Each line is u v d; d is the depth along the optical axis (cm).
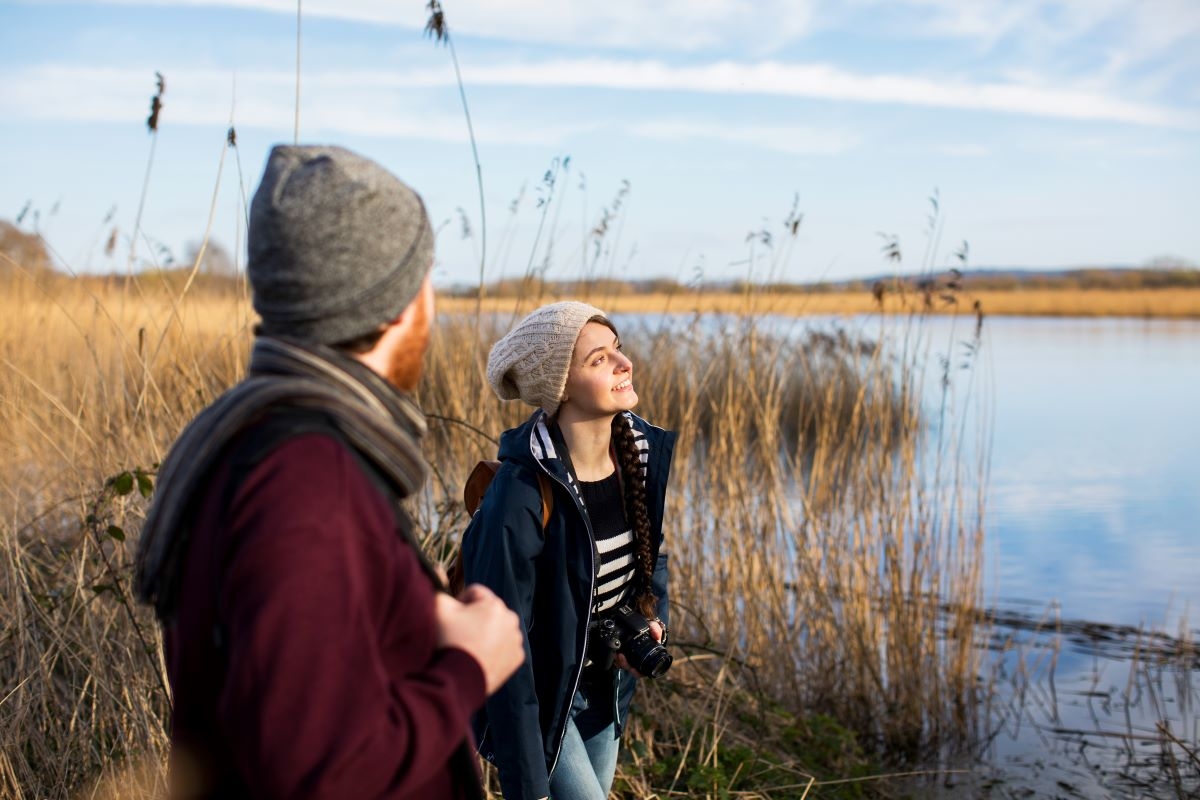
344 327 123
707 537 502
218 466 115
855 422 513
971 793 403
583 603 255
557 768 261
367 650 108
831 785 396
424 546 379
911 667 464
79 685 331
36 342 495
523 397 269
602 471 273
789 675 469
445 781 133
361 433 119
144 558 123
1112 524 770
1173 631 560
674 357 556
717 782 355
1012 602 612
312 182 121
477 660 123
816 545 500
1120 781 409
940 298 512
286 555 104
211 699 114
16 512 375
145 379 371
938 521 517
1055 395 1533
